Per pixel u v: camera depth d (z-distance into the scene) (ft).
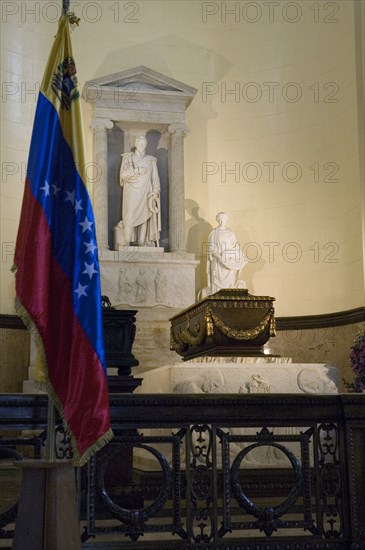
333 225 42.11
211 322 27.35
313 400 17.39
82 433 15.06
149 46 46.57
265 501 22.62
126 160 42.47
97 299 16.07
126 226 41.88
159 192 42.73
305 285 42.98
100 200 41.68
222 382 26.00
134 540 16.24
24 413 16.31
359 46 40.63
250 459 24.35
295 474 17.20
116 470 20.03
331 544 16.85
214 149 46.06
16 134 42.86
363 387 26.94
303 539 16.80
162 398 16.80
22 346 40.81
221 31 47.11
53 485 14.20
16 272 16.05
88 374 15.42
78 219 16.66
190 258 41.88
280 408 17.34
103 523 18.47
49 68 17.72
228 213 45.47
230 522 16.71
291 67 45.01
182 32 47.01
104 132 42.32
